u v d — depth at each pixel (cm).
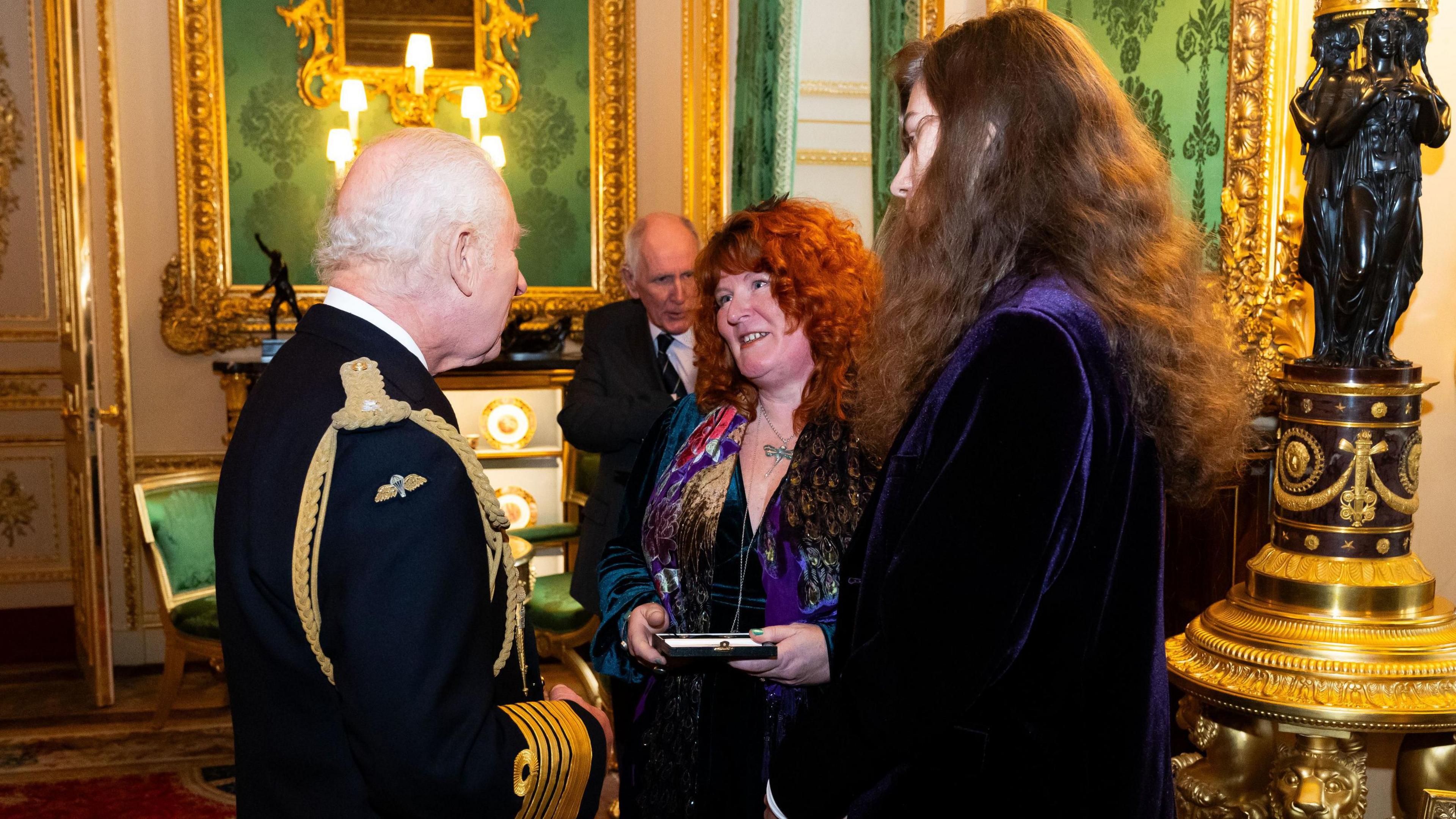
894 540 108
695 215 509
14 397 512
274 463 114
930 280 112
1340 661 182
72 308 411
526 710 125
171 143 466
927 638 97
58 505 521
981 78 110
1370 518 190
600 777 128
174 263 468
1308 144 189
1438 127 184
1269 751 205
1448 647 184
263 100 474
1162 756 106
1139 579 104
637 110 514
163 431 474
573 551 451
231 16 468
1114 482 102
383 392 113
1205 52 270
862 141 391
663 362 315
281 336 479
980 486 98
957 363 105
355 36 482
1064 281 105
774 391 176
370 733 105
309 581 109
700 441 178
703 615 167
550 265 509
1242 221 263
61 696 433
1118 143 111
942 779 106
